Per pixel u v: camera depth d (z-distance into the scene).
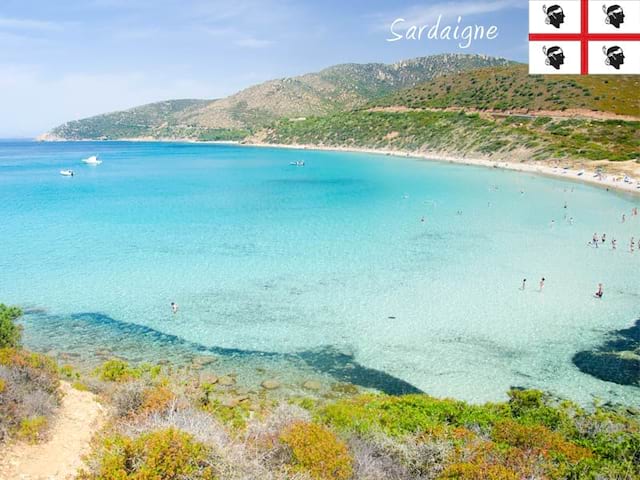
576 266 40.94
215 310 31.36
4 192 89.94
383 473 11.28
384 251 45.25
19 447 11.34
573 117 132.62
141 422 12.78
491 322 29.75
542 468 11.94
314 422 14.02
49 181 111.31
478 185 92.31
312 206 71.88
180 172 132.25
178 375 22.95
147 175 125.06
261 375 23.81
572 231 53.81
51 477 10.55
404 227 56.12
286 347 26.69
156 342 27.12
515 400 19.36
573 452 13.38
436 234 52.50
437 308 31.78
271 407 19.45
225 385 22.67
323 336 27.94
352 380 23.50
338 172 122.94
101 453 10.60
